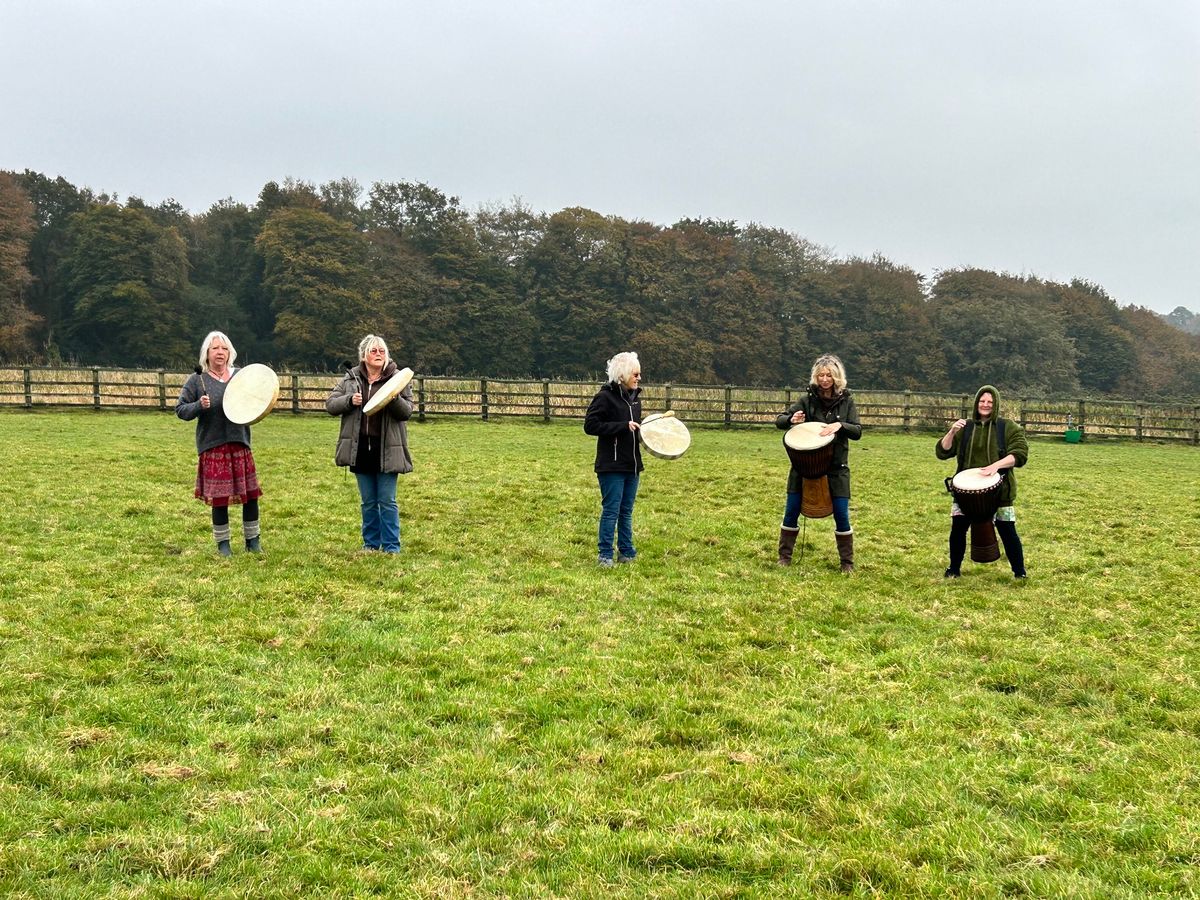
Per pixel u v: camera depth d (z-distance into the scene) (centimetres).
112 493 1152
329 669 584
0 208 6331
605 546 904
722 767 461
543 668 599
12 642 602
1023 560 954
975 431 895
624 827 400
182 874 358
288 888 349
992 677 606
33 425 2008
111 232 6638
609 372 902
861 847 388
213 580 777
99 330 6925
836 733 508
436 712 518
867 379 7719
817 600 792
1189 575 915
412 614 707
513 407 2742
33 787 420
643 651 640
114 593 726
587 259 7406
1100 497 1469
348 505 1162
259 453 1653
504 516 1135
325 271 6806
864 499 1395
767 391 2973
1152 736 516
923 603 794
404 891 351
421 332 6875
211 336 869
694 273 7569
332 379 2694
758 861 375
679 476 1570
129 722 492
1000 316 7825
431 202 8025
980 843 392
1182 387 9338
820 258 8269
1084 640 691
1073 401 2930
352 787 429
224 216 8431
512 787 433
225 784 429
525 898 347
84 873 356
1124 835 402
